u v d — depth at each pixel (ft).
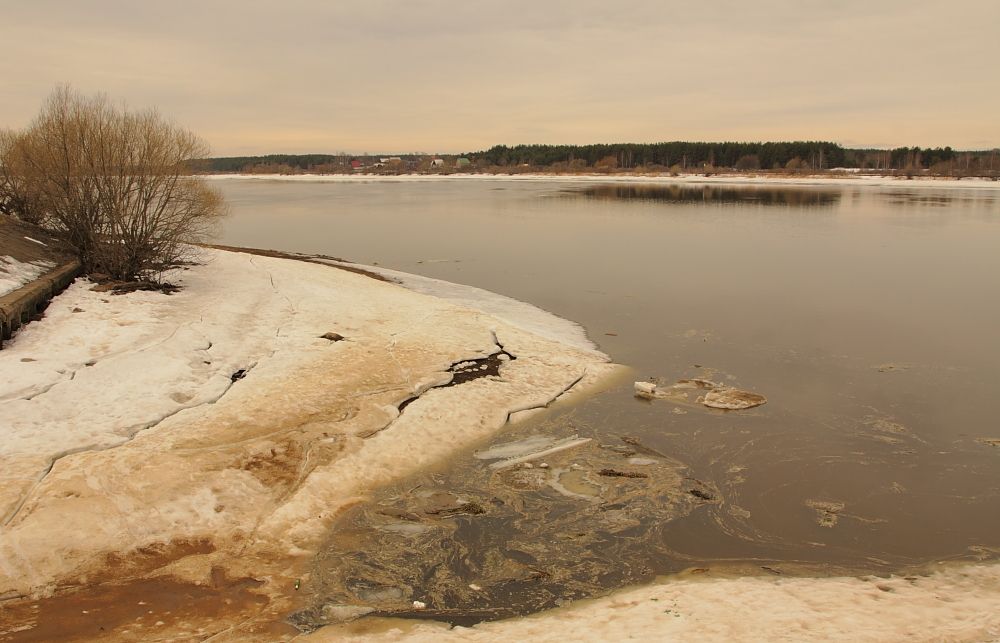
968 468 40.86
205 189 86.99
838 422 47.19
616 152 614.34
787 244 132.67
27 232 75.87
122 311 60.85
